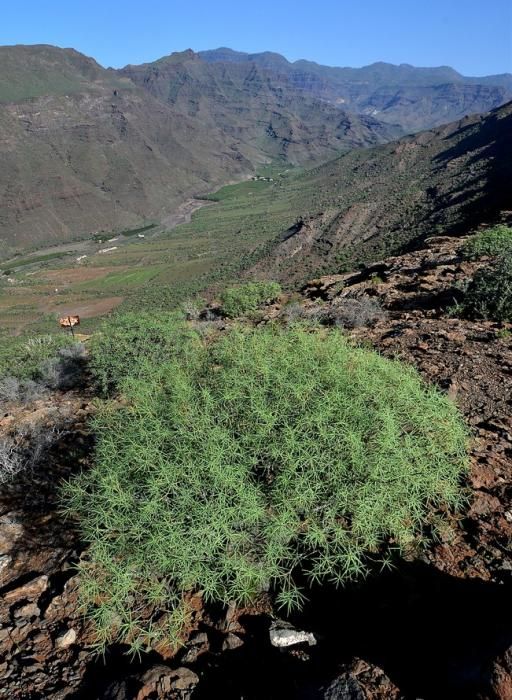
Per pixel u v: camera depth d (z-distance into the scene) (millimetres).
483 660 2277
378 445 3322
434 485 3428
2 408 7641
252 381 3867
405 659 2609
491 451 4324
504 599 2824
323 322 9773
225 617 3072
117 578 2990
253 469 3494
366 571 3221
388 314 9695
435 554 3303
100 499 3430
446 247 16891
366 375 3887
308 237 88250
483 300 8508
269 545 3023
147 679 2693
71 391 8031
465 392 5523
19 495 4922
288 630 2871
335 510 3105
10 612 3449
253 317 12070
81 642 3139
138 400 4352
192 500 3086
